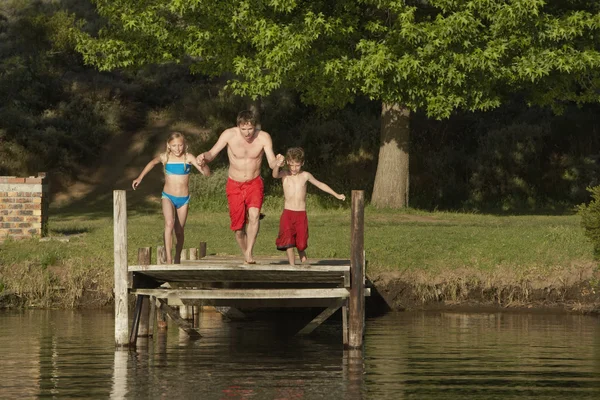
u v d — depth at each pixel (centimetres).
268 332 1814
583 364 1390
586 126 4803
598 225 2202
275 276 1636
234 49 3466
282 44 3145
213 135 4744
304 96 4050
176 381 1246
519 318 1978
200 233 2739
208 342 1656
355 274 1530
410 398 1144
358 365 1380
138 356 1475
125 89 5256
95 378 1273
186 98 5162
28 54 5247
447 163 4622
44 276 2181
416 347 1569
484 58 3088
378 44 3161
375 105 4962
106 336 1697
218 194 4084
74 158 4653
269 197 4025
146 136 4903
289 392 1174
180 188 1588
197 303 1809
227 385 1220
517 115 5009
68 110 4978
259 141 1509
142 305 1706
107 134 4925
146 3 3691
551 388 1206
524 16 3106
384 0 3164
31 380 1255
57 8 5828
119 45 3728
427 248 2352
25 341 1631
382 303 2136
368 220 3231
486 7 3142
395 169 3678
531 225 2936
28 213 2497
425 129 4847
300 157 1561
